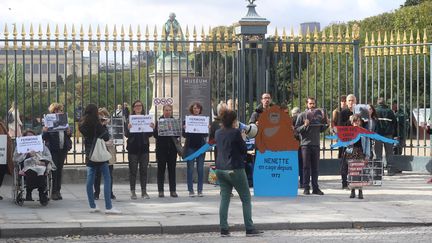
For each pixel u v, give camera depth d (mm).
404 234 11203
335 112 17281
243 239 10773
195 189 16312
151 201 14297
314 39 18328
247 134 13734
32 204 13734
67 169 16953
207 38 17625
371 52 19750
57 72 16547
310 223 11812
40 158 13516
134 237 11031
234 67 17938
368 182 14586
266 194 15141
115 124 14820
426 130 18891
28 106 27359
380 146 19234
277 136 15156
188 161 15008
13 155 13844
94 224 11414
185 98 17047
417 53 19219
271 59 20906
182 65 22672
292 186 15172
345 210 13148
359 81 19766
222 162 10930
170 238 10922
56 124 14273
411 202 14219
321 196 15125
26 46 17516
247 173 16359
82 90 16734
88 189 12703
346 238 10828
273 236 11070
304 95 30609
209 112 17156
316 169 15375
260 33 17781
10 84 28641
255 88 18250
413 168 19406
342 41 18453
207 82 17172
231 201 14305
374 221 11992
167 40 17172
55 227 11117
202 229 11492
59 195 14383
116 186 16875
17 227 11070
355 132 14773
